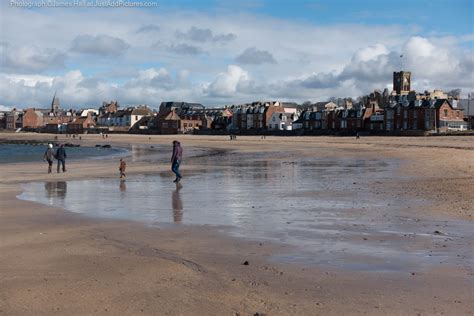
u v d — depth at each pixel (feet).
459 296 22.17
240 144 266.36
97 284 24.44
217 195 58.95
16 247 32.48
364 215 43.21
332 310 20.72
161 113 561.43
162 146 276.00
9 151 243.60
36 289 23.71
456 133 298.97
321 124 422.00
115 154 193.57
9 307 21.45
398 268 26.78
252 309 21.03
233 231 37.37
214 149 217.15
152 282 24.73
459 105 363.76
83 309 21.18
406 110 352.08
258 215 44.24
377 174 82.89
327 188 63.93
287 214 44.47
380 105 449.06
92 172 98.48
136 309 21.17
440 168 89.92
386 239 33.88
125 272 26.48
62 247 32.50
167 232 37.29
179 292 23.21
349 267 27.12
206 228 38.65
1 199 57.16
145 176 87.40
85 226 39.93
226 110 549.95
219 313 20.67
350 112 399.65
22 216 44.93
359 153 161.79
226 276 25.63
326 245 32.37
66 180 81.20
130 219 43.09
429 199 51.42
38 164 131.54
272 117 461.37
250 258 29.25
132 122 601.62
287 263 28.04
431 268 26.68
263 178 80.02
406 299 21.89
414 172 83.92
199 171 97.04
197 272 26.43
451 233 35.47
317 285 23.99
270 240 34.09
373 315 20.15
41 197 58.90
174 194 60.64
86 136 496.64
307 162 120.98
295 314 20.39
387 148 192.95
